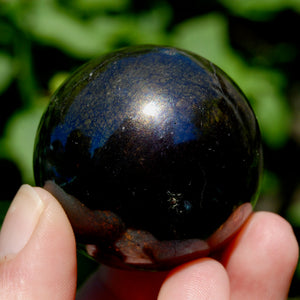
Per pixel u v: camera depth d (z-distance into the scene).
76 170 0.20
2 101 0.30
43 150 0.21
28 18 0.30
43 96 0.30
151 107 0.20
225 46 0.32
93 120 0.20
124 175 0.20
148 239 0.21
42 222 0.21
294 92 0.37
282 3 0.34
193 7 0.35
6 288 0.21
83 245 0.22
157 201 0.20
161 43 0.31
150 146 0.20
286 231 0.25
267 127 0.32
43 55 0.30
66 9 0.31
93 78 0.21
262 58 0.36
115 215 0.20
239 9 0.35
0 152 0.30
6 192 0.31
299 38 0.37
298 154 0.38
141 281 0.27
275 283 0.25
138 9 0.33
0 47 0.30
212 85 0.21
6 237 0.22
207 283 0.23
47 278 0.22
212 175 0.20
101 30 0.31
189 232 0.21
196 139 0.20
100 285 0.27
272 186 0.37
